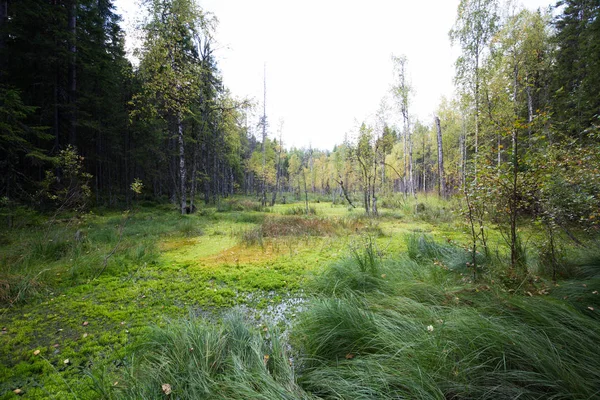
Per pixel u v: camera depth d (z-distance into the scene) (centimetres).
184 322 264
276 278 464
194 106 1680
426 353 189
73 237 641
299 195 3575
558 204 367
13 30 956
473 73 1170
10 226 726
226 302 376
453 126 2088
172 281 455
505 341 190
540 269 354
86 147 1560
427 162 2978
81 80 1340
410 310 266
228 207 1650
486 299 272
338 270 400
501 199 365
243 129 2320
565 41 1312
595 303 249
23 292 373
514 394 155
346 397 165
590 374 161
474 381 169
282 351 223
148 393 175
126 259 546
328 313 254
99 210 1257
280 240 765
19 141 779
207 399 169
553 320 214
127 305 364
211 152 2325
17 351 259
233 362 200
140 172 2025
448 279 352
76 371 230
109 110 1498
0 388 209
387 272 383
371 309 281
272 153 3052
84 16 1273
